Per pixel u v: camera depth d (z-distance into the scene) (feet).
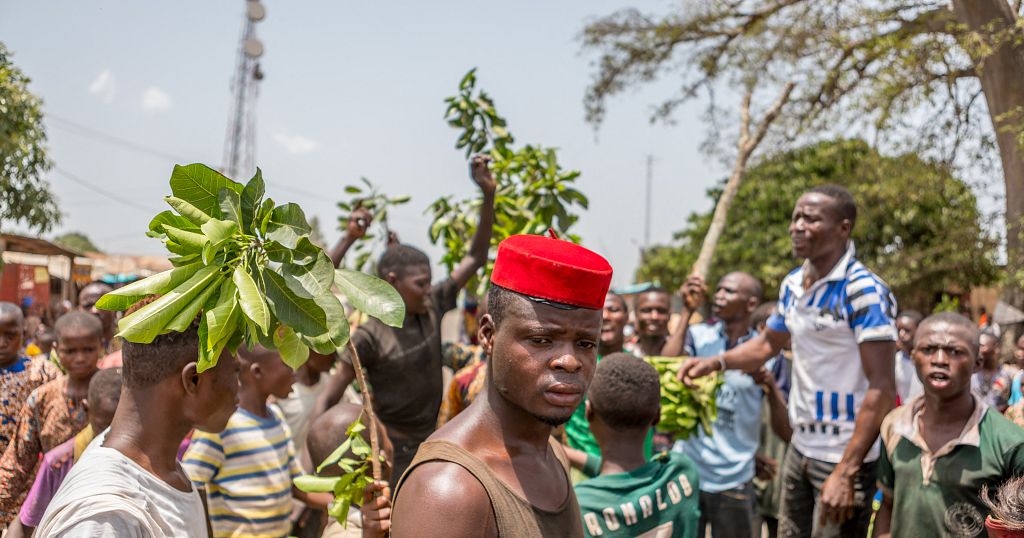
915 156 36.73
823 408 13.65
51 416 13.48
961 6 31.71
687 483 9.99
